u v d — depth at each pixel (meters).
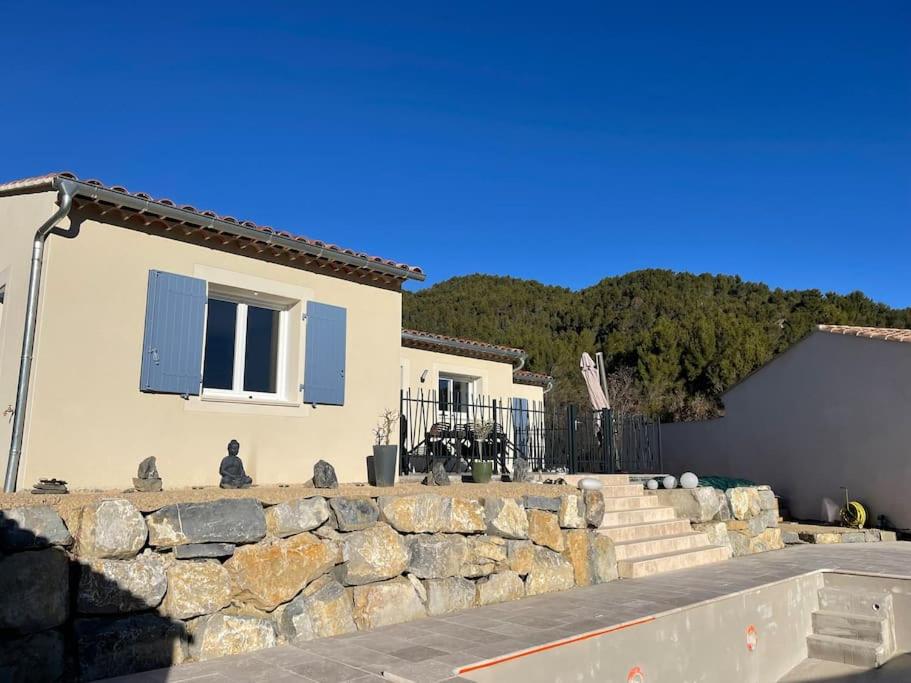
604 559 8.52
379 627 6.07
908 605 8.37
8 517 4.16
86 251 6.93
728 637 7.12
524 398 17.45
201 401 7.71
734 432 16.53
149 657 4.69
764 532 11.68
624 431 15.15
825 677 7.66
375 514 6.42
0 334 7.33
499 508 7.50
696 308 40.06
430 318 42.91
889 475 13.25
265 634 5.35
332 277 9.45
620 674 5.82
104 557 4.60
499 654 5.02
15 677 4.03
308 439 8.81
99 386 6.85
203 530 5.15
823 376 14.66
